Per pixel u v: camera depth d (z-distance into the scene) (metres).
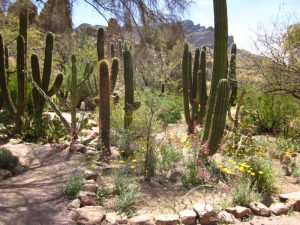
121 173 5.76
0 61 8.40
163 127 10.23
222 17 6.79
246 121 11.38
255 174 5.47
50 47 8.84
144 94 10.35
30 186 5.38
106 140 7.00
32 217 4.37
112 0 7.25
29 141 8.20
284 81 9.79
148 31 7.86
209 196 5.10
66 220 4.32
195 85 10.82
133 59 8.96
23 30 8.82
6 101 8.59
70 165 6.38
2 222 4.21
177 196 5.06
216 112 6.25
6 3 6.75
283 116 11.45
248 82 10.50
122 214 4.45
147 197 4.96
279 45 9.72
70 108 8.33
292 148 8.24
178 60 22.19
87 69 8.64
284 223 4.52
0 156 6.10
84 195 4.76
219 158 6.68
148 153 5.91
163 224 4.24
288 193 5.33
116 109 9.32
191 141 6.97
